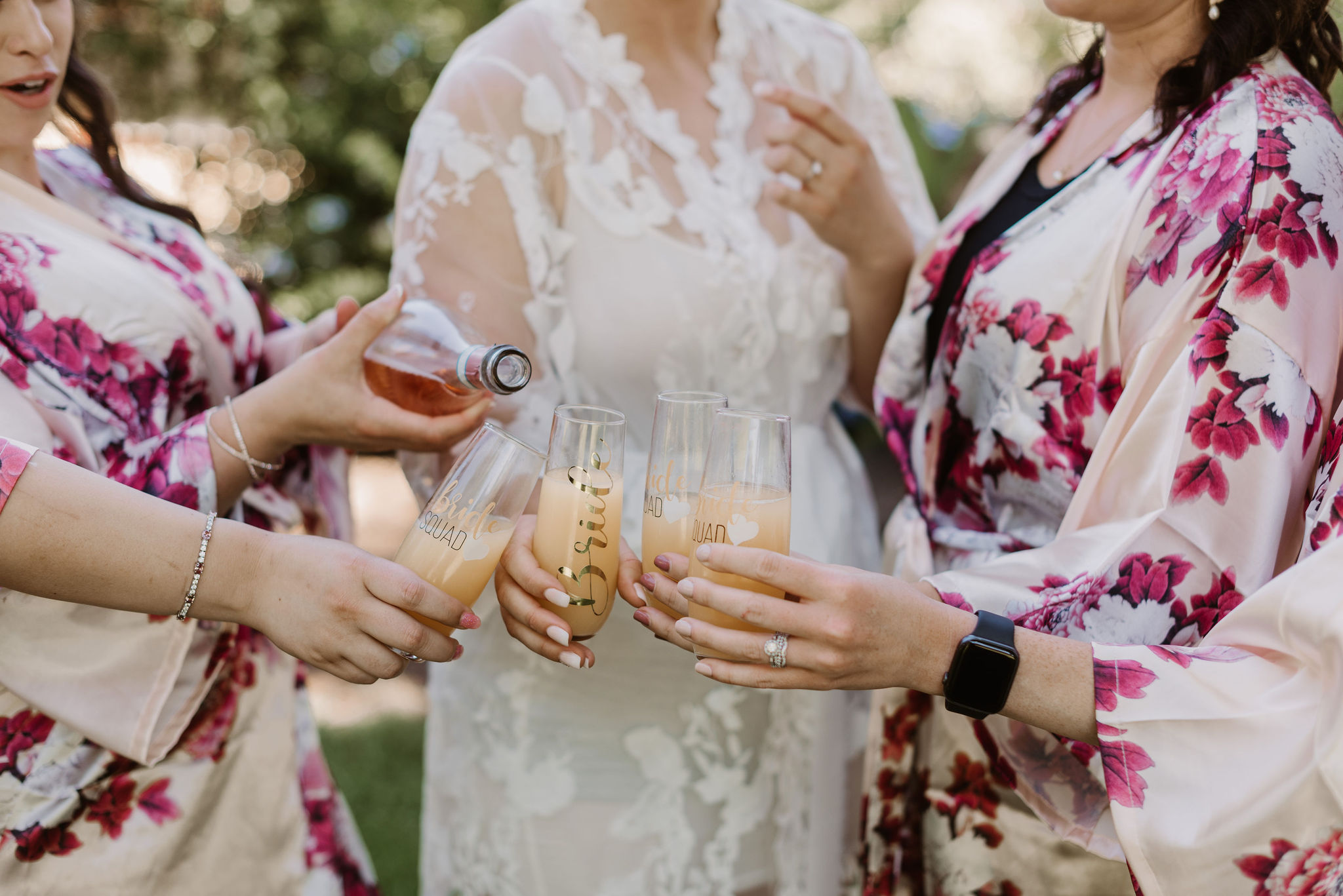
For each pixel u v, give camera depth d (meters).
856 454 1.96
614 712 1.67
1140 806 1.08
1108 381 1.35
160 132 5.99
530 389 1.62
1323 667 1.06
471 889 1.76
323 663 1.19
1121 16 1.42
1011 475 1.50
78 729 1.34
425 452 1.43
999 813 1.51
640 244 1.63
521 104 1.61
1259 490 1.18
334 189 6.63
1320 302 1.19
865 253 1.72
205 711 1.49
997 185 1.62
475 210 1.59
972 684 1.11
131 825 1.42
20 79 1.35
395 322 1.38
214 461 1.38
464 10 6.43
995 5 5.92
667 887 1.69
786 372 1.75
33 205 1.40
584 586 1.24
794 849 1.76
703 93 1.76
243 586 1.17
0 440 1.12
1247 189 1.20
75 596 1.15
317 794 1.67
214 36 6.01
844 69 1.93
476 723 1.73
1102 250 1.34
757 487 1.14
